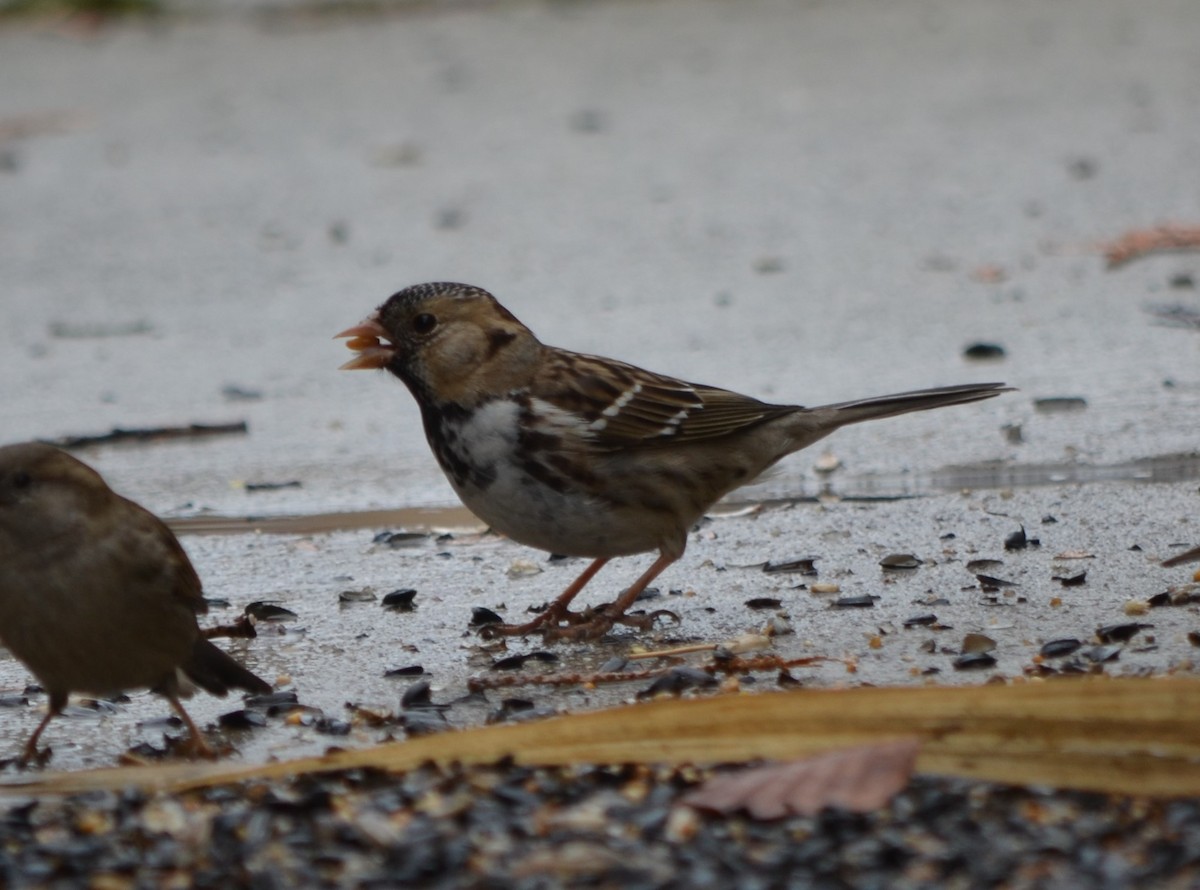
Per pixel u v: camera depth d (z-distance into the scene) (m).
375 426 14.84
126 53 33.16
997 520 11.21
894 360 15.80
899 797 6.71
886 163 24.03
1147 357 15.43
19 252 21.53
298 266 20.55
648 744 7.04
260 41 33.84
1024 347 16.02
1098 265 18.92
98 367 16.95
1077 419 13.66
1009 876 6.14
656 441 9.70
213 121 28.06
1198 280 18.12
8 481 7.45
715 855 6.35
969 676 8.41
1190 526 10.80
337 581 10.80
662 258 20.23
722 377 15.34
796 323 17.31
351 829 6.65
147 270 20.59
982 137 25.09
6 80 31.12
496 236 21.47
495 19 35.34
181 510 12.62
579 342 16.83
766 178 23.64
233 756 7.89
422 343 9.62
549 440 9.52
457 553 11.38
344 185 24.23
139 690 8.97
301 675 9.05
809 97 28.14
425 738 7.20
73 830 6.82
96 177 25.03
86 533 7.55
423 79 30.41
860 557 10.66
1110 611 9.30
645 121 27.11
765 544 11.09
